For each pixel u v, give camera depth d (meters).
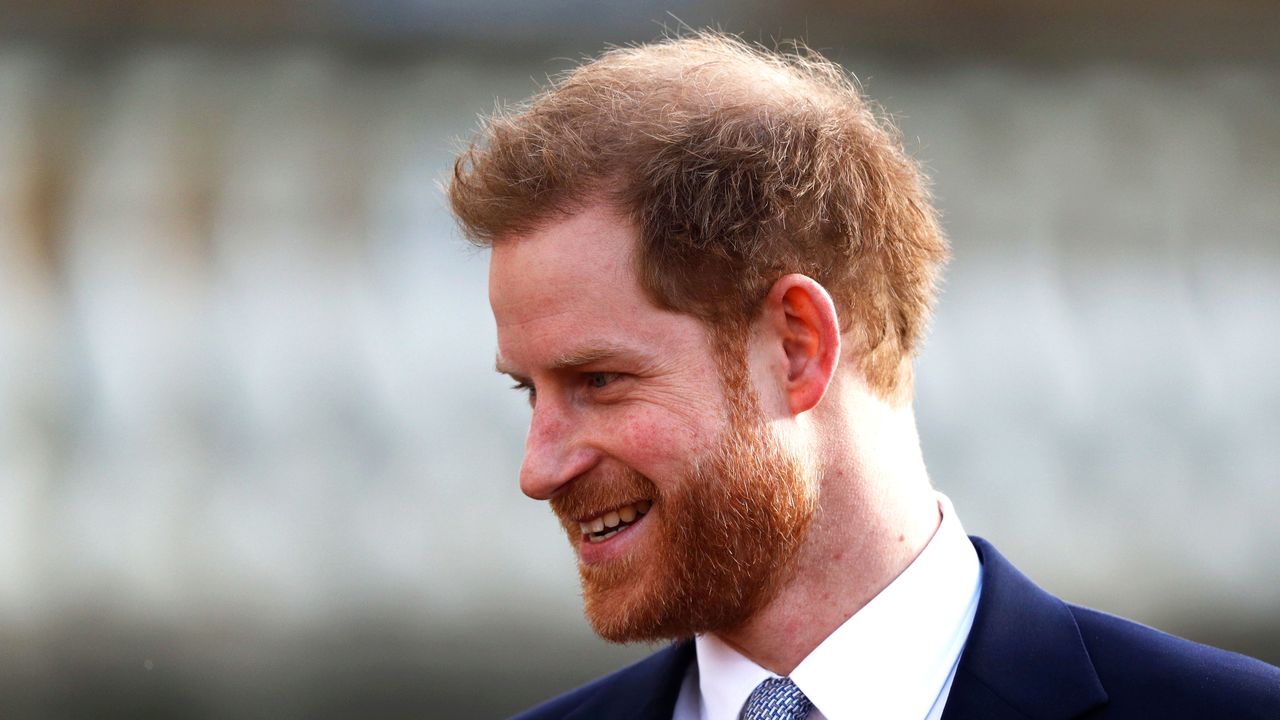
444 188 6.94
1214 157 23.45
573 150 6.38
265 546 19.36
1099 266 22.62
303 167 22.27
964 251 22.50
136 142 22.16
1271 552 20.03
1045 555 19.81
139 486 19.75
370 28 23.14
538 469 6.45
